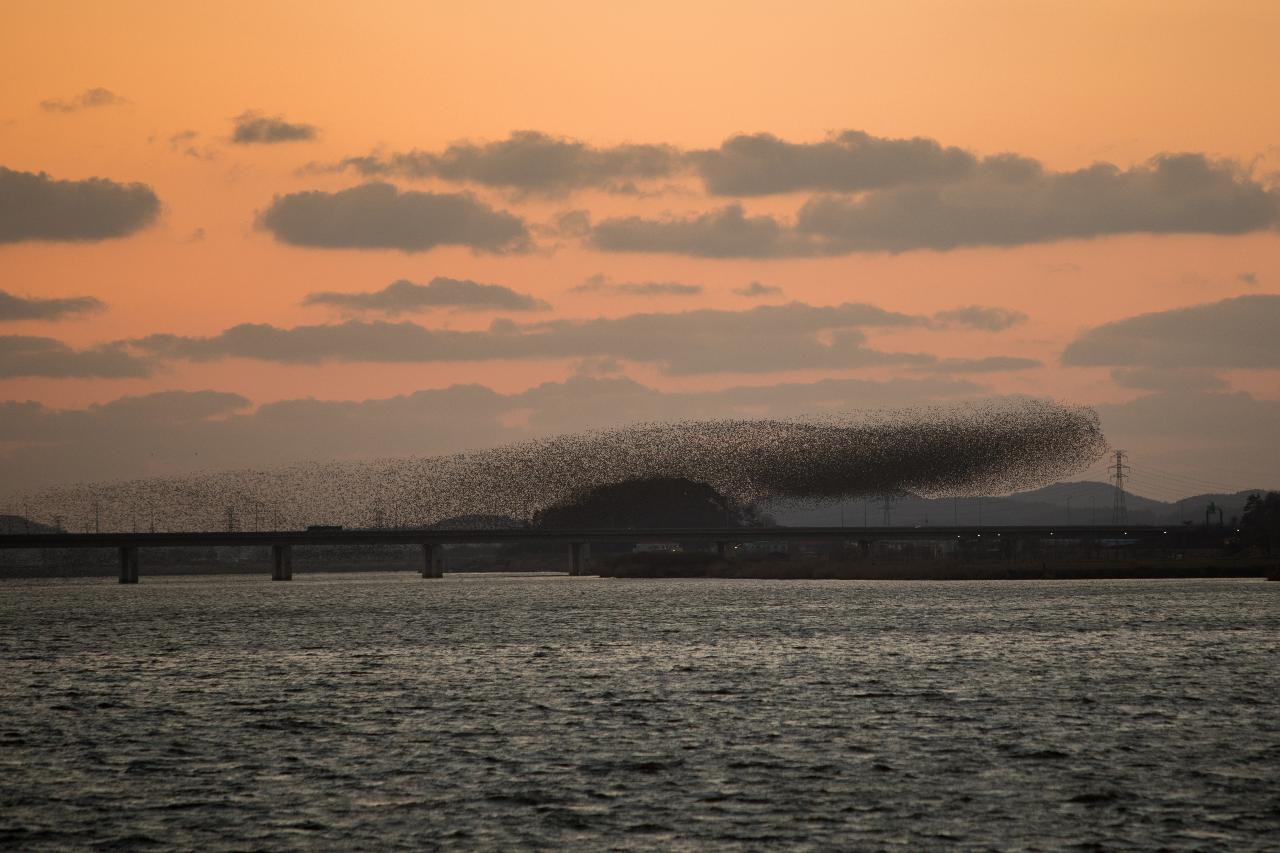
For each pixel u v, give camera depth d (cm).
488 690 9131
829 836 5125
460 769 6334
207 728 7575
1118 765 6262
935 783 5938
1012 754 6544
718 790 5847
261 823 5400
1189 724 7356
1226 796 5662
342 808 5619
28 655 12381
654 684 9362
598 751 6725
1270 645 11638
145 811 5606
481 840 5134
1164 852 4903
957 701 8312
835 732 7194
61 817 5519
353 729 7481
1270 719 7506
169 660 11700
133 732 7462
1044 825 5247
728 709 8075
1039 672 9800
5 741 7188
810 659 10981
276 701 8706
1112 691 8688
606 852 4969
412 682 9675
